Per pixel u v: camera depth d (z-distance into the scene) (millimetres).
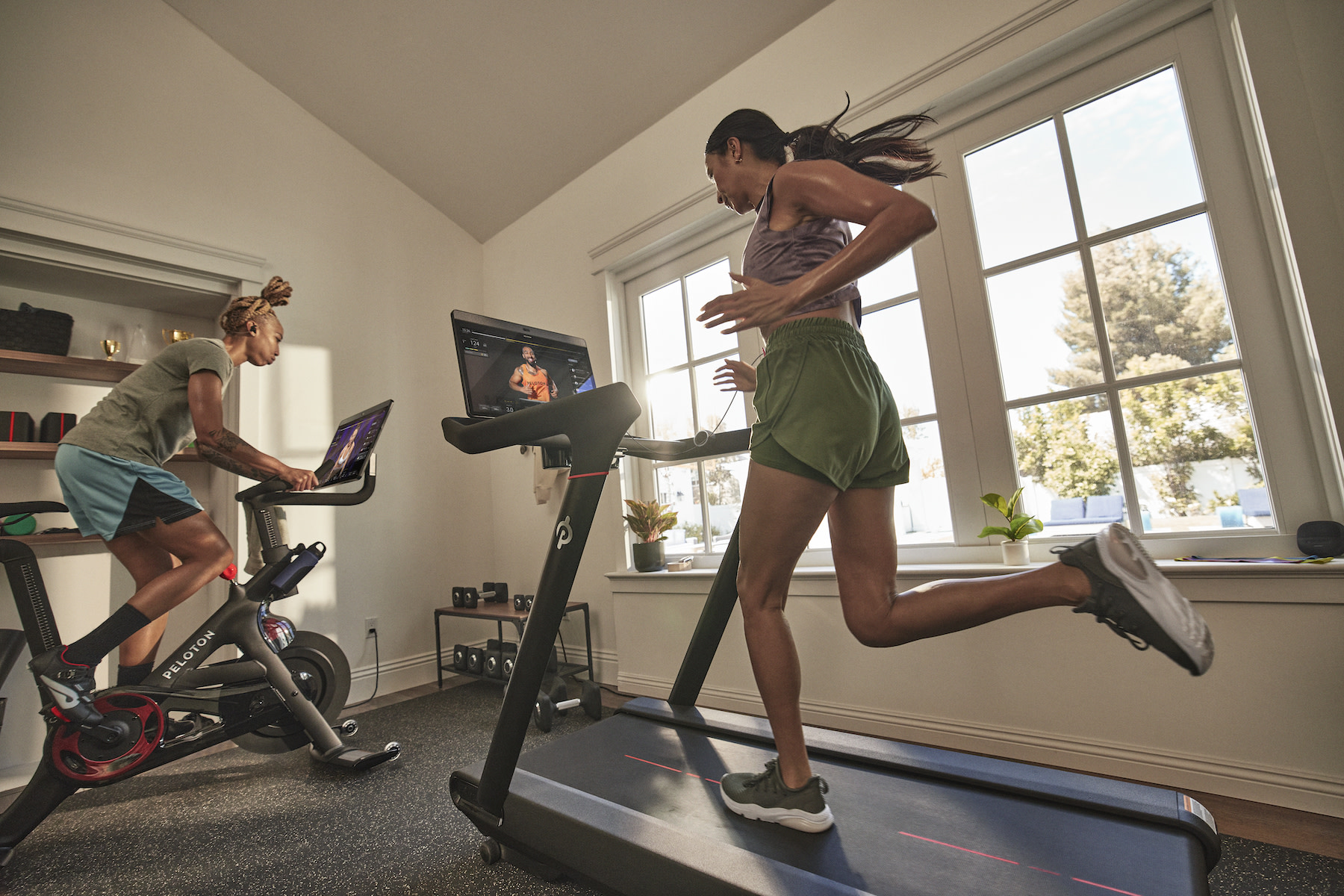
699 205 2570
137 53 2527
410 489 3197
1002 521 1852
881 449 988
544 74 2727
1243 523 1534
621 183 2941
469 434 1188
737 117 1074
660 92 2668
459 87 2871
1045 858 878
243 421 2676
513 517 3396
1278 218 1482
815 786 1012
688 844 946
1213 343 1580
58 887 1342
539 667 1157
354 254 3150
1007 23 1813
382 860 1371
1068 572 807
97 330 2576
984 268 1928
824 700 2014
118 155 2438
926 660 1820
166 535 1670
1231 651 1405
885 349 2150
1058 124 1811
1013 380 1871
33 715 2158
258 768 1985
